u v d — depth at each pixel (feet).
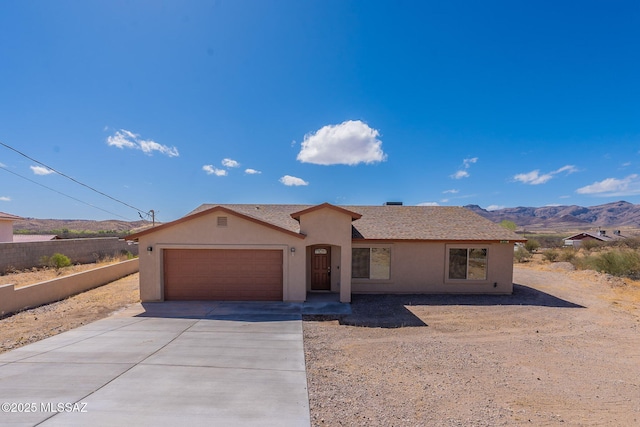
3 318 38.65
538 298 53.67
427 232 56.85
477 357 28.78
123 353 26.94
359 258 55.98
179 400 19.10
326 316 41.24
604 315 44.11
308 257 55.88
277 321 38.17
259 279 48.67
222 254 48.44
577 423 18.42
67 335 32.01
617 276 71.97
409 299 51.88
